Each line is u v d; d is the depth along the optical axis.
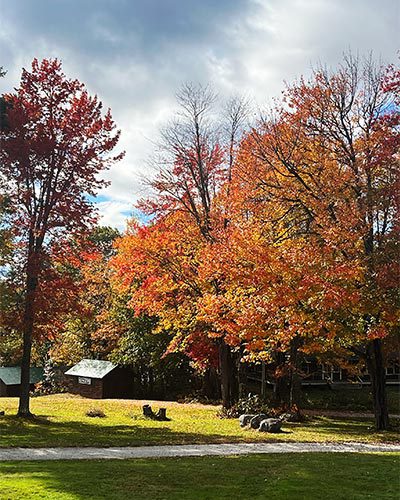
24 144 21.59
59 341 44.91
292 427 21.66
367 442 17.52
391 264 17.44
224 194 23.89
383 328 17.50
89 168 22.75
